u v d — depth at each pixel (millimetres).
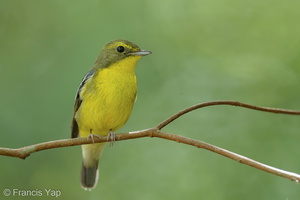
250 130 12680
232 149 12430
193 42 15008
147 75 14227
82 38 13938
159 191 12289
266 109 6418
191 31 15086
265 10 14828
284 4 14688
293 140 12188
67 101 12922
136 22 14570
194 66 14438
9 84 13336
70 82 13203
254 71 14008
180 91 13961
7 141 12078
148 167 12836
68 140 6512
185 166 12383
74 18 14273
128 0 14602
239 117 13156
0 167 12094
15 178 12164
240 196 11430
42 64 13781
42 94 13086
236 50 14664
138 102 13820
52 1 14539
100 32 13977
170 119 6340
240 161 5602
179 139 6094
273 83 13594
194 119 13367
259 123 12797
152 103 13828
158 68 14438
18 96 13023
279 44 14375
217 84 14031
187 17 15180
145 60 14422
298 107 12953
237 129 12828
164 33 14859
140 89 14031
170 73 14344
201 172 12117
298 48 14055
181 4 15195
